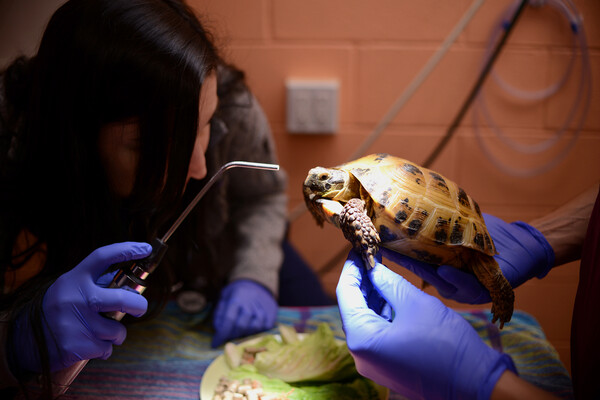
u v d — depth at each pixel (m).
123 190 0.72
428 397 0.55
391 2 1.15
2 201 0.71
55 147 0.67
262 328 0.88
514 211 1.26
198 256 0.96
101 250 0.61
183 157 0.67
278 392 0.70
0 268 0.76
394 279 0.62
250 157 1.07
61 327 0.59
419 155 1.25
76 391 0.72
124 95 0.61
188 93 0.63
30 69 0.69
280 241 1.12
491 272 0.60
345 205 0.60
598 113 1.15
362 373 0.62
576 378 0.59
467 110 1.20
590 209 0.78
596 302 0.54
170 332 0.87
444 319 0.58
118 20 0.61
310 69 1.21
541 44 1.13
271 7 1.17
